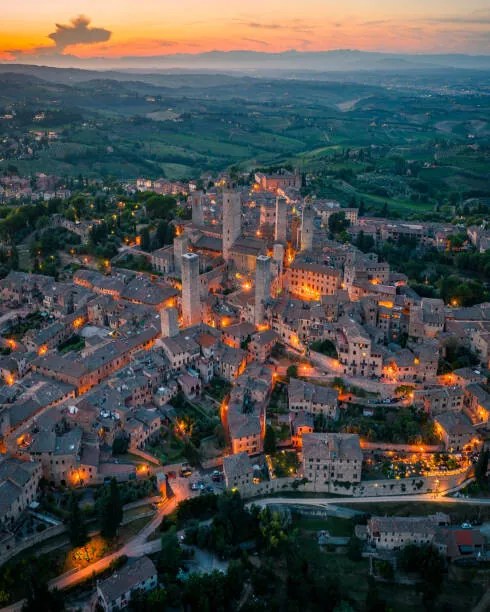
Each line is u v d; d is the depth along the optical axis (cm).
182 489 19575
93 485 19400
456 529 18438
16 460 18975
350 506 19650
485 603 16675
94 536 17562
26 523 17575
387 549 18250
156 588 16188
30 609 14838
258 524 18512
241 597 16650
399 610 16488
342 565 17700
